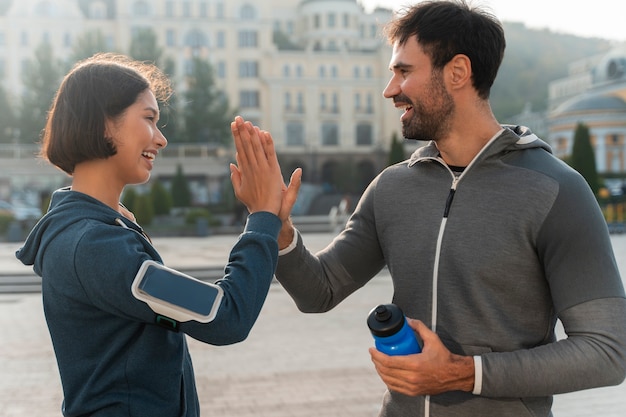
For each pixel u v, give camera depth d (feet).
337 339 22.53
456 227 5.49
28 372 18.33
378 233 6.17
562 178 5.30
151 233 75.61
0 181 116.67
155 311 4.36
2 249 58.80
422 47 5.48
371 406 14.99
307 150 173.47
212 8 166.71
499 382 4.82
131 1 162.09
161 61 139.95
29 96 134.82
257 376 17.72
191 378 5.19
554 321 5.58
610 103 156.76
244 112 169.58
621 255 47.98
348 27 209.36
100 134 4.78
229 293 4.58
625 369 4.86
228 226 86.43
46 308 4.77
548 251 5.21
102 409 4.62
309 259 6.12
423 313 5.59
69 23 161.38
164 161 123.95
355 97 177.17
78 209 4.74
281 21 230.48
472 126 5.63
